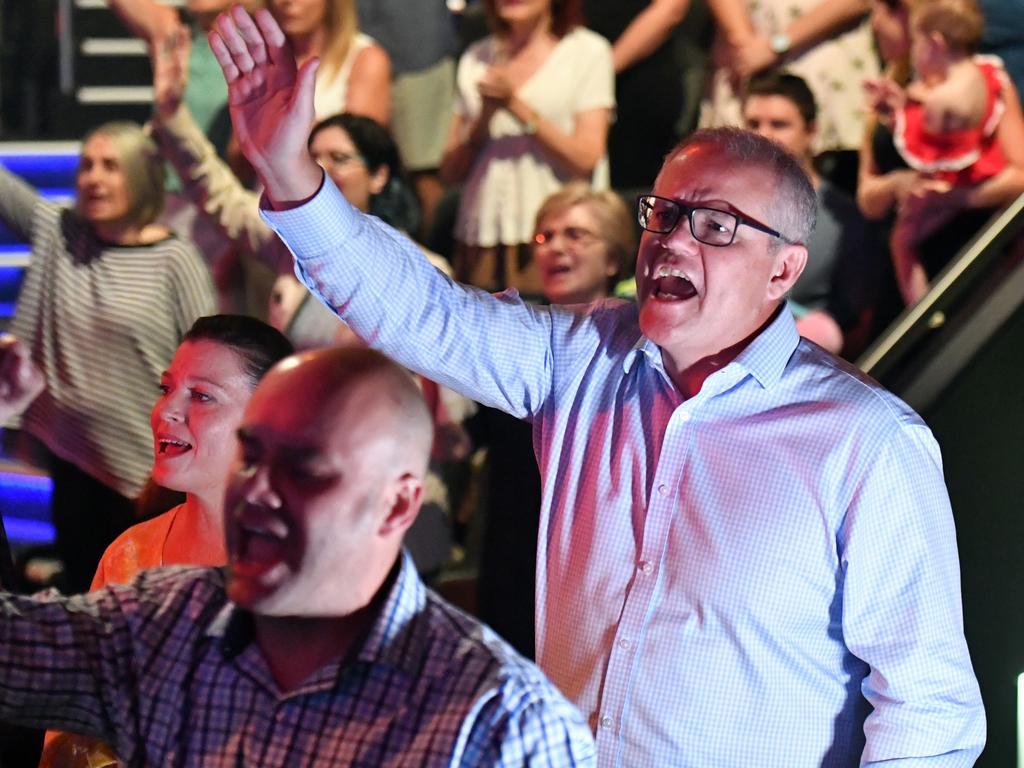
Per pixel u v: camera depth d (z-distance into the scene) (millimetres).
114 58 9445
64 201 8906
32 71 9250
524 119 7301
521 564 5738
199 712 2637
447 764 2461
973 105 6734
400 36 7754
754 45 7297
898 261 6934
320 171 3422
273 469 2541
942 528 3572
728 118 7371
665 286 3621
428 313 3650
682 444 3613
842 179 7281
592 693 3600
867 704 3672
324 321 6727
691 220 3566
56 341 6797
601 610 3617
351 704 2555
